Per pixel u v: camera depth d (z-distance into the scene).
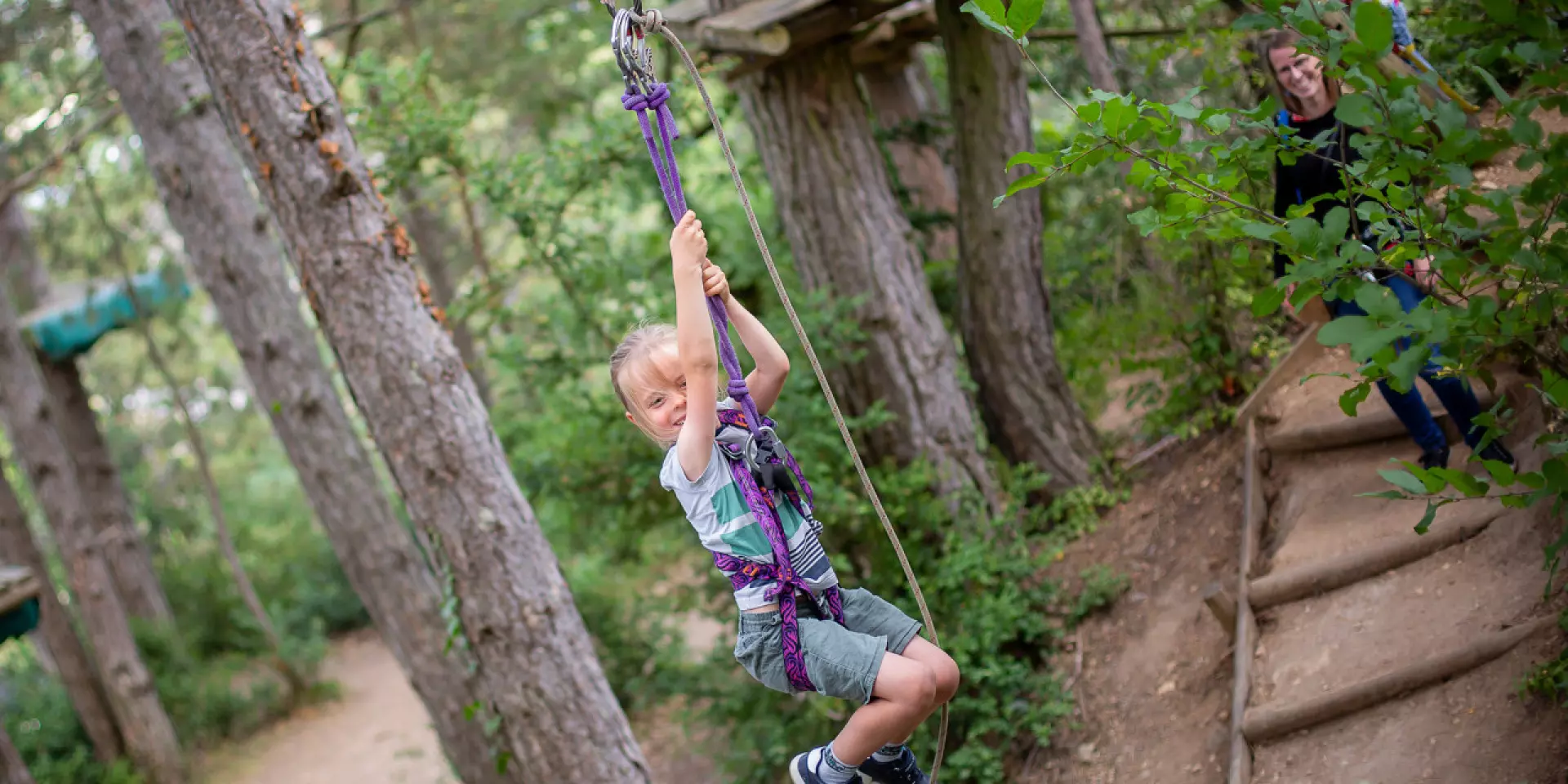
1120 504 8.34
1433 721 4.71
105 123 12.08
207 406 20.12
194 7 5.73
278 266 8.76
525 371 8.77
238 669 16.95
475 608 6.12
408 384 5.99
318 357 8.76
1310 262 2.93
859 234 8.20
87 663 14.24
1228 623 6.03
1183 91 7.99
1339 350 6.94
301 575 20.30
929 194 11.02
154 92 8.52
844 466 8.30
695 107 8.85
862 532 8.35
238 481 23.52
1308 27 2.88
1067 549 8.25
